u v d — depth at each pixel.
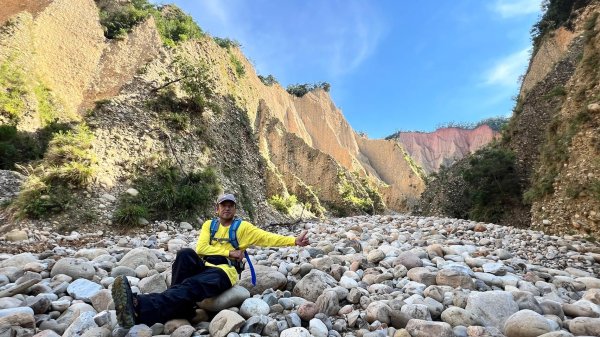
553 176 15.48
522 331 2.88
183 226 12.16
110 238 9.91
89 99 17.64
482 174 22.73
